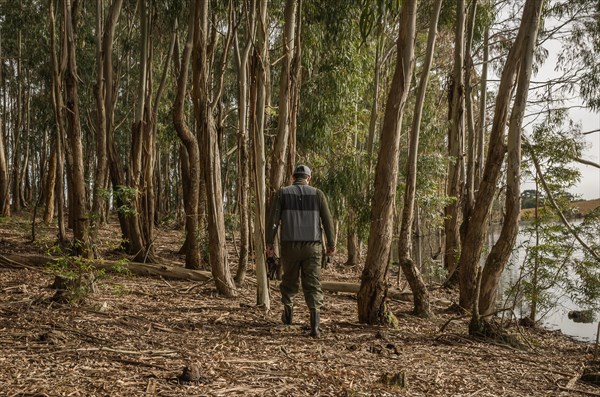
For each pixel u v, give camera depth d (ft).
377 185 22.54
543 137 26.78
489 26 50.26
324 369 14.98
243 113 29.19
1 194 65.41
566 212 27.55
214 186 27.66
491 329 21.88
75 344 15.78
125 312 21.45
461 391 14.11
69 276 22.26
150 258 40.65
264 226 24.93
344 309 27.48
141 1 43.06
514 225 26.22
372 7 21.88
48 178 65.10
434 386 14.33
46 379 12.51
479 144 46.80
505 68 25.99
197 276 33.94
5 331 16.72
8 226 57.06
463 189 44.80
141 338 17.24
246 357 15.75
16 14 68.74
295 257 19.56
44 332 16.93
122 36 71.82
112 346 15.87
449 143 46.93
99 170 36.78
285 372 14.43
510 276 44.39
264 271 24.93
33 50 72.38
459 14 42.22
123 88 80.38
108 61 42.11
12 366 13.30
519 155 25.27
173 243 60.29
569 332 28.99
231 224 47.47
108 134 42.39
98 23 41.93
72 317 19.35
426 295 27.25
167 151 95.71
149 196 42.60
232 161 74.74
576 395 14.66
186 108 60.80
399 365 16.25
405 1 22.00
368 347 18.28
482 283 27.50
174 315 21.83
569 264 24.81
